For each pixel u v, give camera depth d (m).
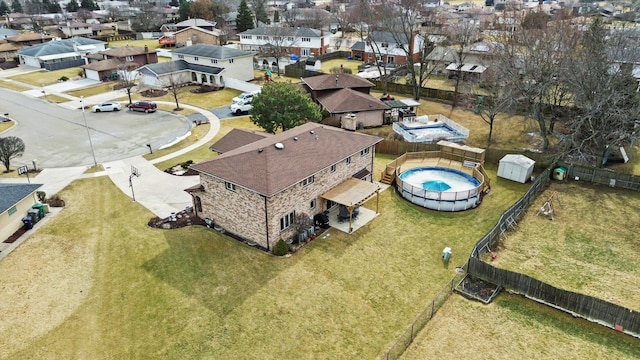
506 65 46.09
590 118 36.97
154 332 21.52
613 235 29.48
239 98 60.19
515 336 20.83
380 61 85.94
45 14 169.50
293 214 28.91
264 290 24.25
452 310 22.64
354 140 34.53
